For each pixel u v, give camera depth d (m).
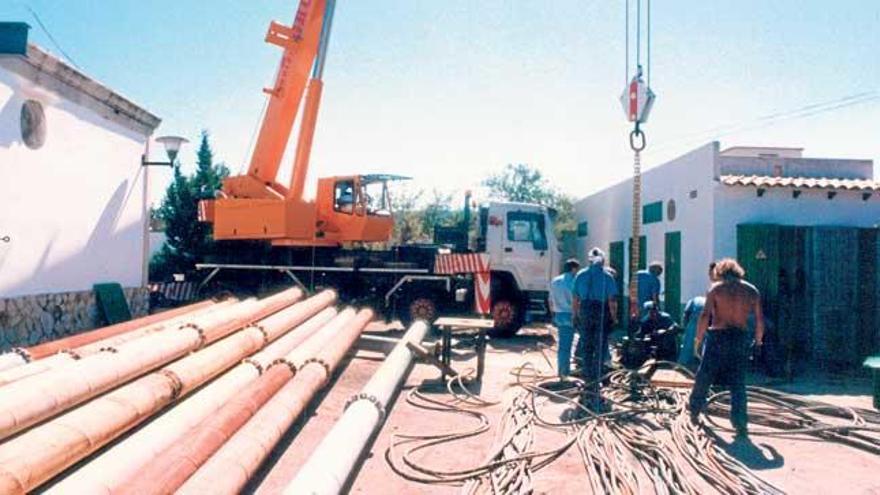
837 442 6.54
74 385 4.98
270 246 14.05
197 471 4.24
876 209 11.65
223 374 7.53
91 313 10.09
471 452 5.93
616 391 8.17
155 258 24.70
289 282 13.95
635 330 9.50
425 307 13.49
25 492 3.52
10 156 8.13
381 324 15.04
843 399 8.69
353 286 13.84
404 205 28.28
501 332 14.02
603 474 5.20
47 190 8.95
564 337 8.98
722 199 11.52
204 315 8.16
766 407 7.69
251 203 13.45
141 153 11.76
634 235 7.74
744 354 6.69
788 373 10.23
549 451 5.86
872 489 5.24
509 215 14.27
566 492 5.03
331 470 4.25
